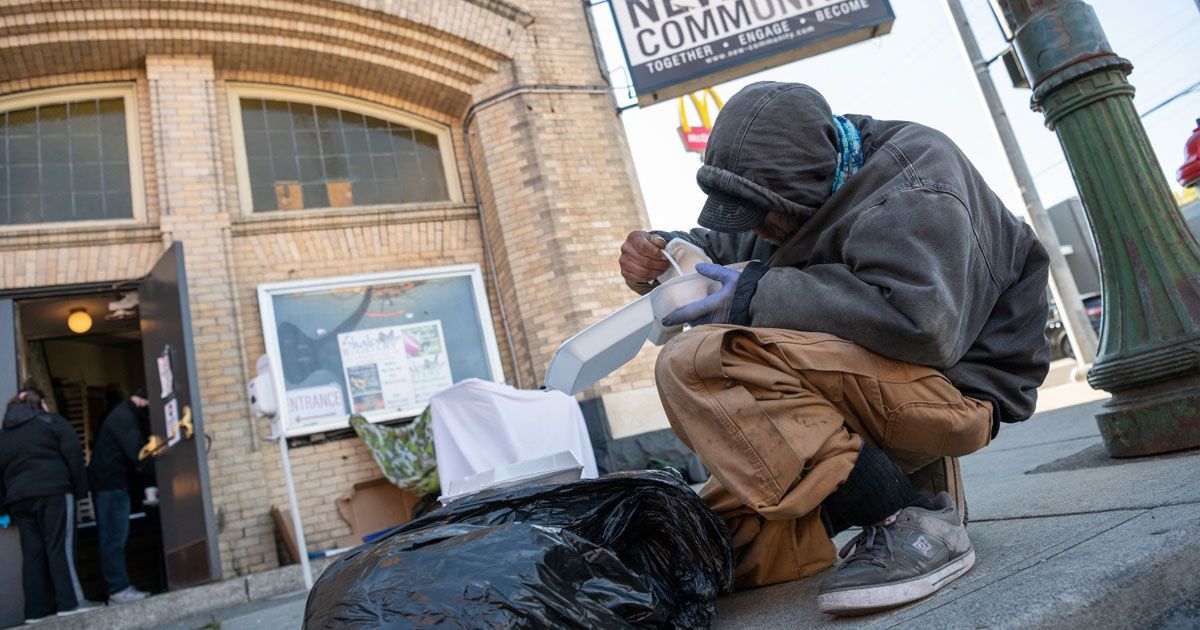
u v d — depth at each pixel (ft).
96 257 22.38
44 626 16.56
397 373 24.34
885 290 4.96
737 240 7.13
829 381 5.15
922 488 6.32
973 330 5.52
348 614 4.26
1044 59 9.45
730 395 5.14
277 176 25.44
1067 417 17.49
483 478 6.68
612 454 23.71
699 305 5.67
